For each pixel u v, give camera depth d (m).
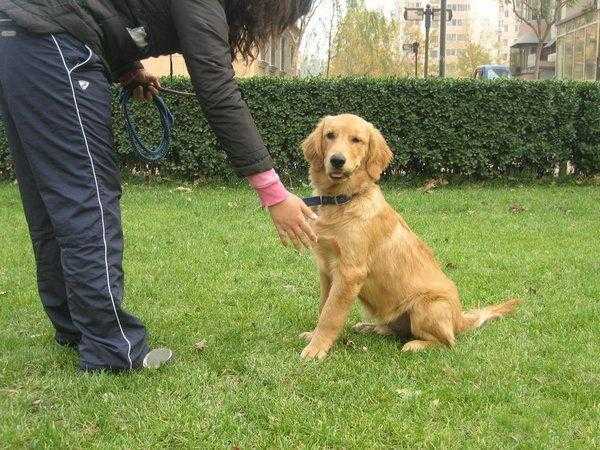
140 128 10.30
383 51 31.11
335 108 10.45
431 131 10.58
